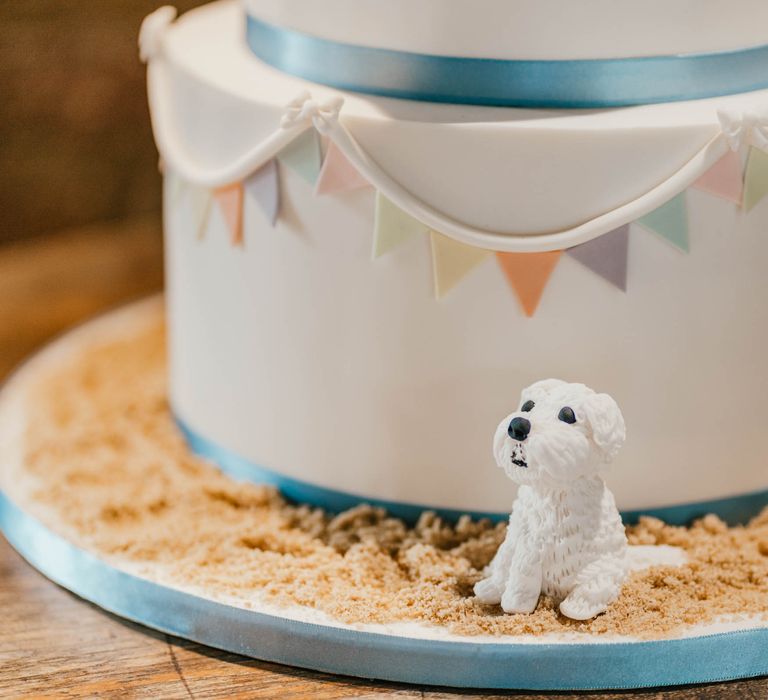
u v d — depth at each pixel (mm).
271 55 1647
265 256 1590
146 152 2801
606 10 1414
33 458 1816
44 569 1591
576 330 1475
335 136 1433
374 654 1354
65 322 2408
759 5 1468
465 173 1419
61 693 1349
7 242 2775
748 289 1492
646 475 1553
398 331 1517
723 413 1544
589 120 1412
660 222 1429
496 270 1456
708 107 1446
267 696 1337
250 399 1685
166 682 1367
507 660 1326
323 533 1594
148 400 2029
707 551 1507
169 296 1897
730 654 1344
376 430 1573
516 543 1379
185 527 1610
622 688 1331
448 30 1444
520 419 1300
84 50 2699
